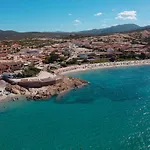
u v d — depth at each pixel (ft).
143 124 270.46
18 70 562.66
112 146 221.05
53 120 294.46
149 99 375.25
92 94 415.03
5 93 410.52
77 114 313.94
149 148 213.25
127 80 528.63
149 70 649.20
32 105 357.20
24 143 236.22
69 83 468.75
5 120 298.56
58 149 221.46
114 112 317.22
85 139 238.89
